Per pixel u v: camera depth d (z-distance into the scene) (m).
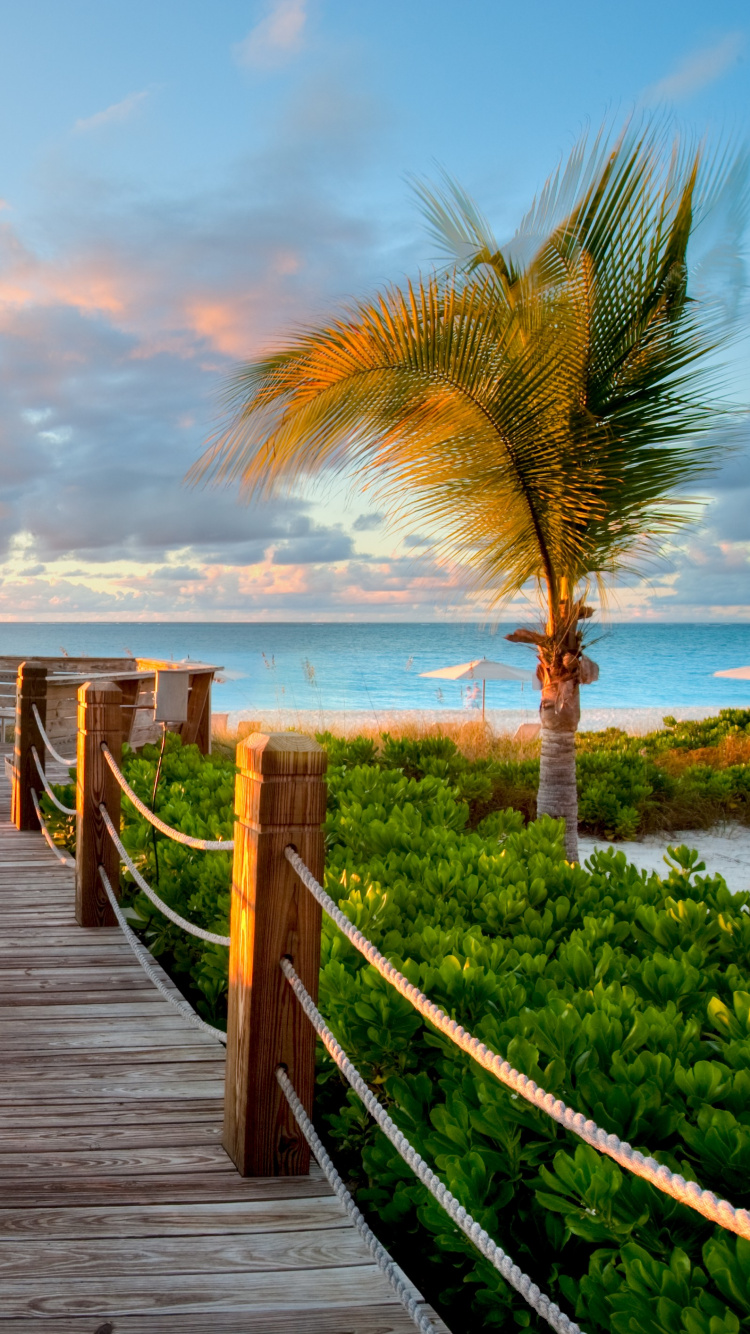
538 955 2.82
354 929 1.80
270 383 6.57
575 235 5.96
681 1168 1.71
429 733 13.19
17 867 5.95
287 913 2.25
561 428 6.18
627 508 6.52
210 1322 1.77
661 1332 1.39
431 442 6.39
